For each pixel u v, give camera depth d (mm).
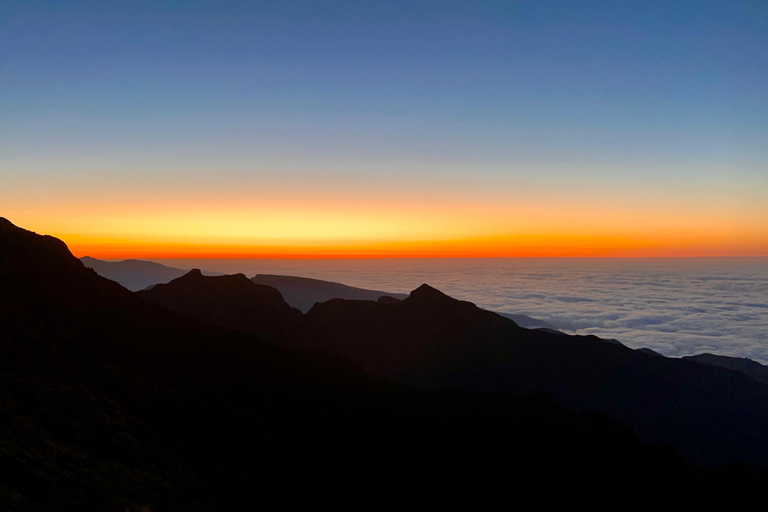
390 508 21766
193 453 20141
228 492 17328
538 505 27625
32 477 11344
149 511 12891
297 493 20625
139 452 16750
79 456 14094
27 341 21812
